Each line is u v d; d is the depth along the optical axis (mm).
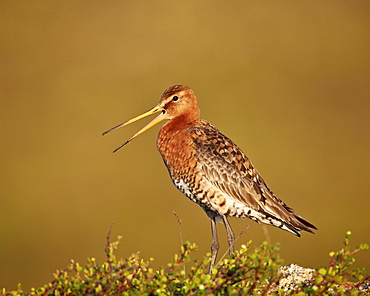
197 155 10062
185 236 24312
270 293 7348
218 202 10094
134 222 25734
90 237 24516
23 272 22266
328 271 6523
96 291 6316
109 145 31344
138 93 35375
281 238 23547
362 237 24422
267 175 29469
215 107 34719
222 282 6578
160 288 6367
